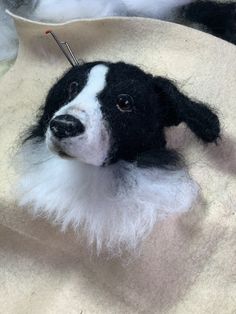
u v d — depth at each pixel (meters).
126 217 0.13
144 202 0.13
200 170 0.14
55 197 0.13
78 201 0.13
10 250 0.15
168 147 0.14
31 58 0.17
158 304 0.14
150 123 0.12
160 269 0.13
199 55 0.16
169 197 0.13
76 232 0.13
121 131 0.12
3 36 0.18
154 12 0.17
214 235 0.14
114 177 0.13
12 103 0.16
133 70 0.13
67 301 0.14
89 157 0.12
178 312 0.14
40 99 0.16
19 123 0.16
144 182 0.13
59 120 0.11
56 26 0.16
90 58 0.16
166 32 0.16
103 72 0.12
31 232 0.14
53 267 0.14
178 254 0.13
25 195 0.14
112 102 0.12
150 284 0.14
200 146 0.14
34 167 0.14
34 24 0.16
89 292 0.14
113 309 0.14
